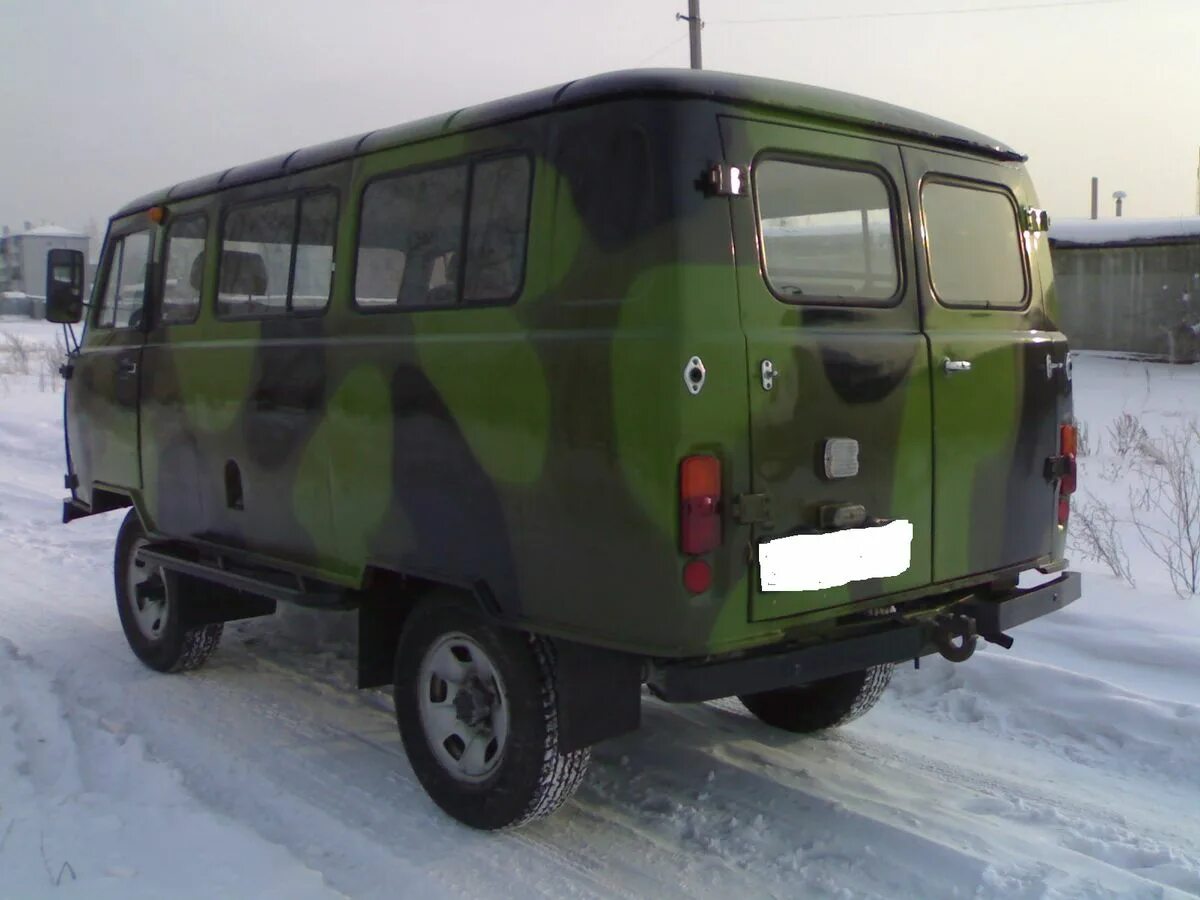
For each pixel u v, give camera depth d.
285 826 4.11
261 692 5.62
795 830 4.05
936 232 4.09
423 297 4.05
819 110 3.64
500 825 3.92
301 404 4.57
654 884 3.69
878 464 3.72
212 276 5.26
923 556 3.90
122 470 6.00
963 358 4.04
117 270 6.18
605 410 3.34
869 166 3.86
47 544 9.41
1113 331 18.62
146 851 3.76
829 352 3.56
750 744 4.89
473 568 3.82
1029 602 4.25
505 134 3.73
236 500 5.05
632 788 4.44
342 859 3.86
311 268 4.61
